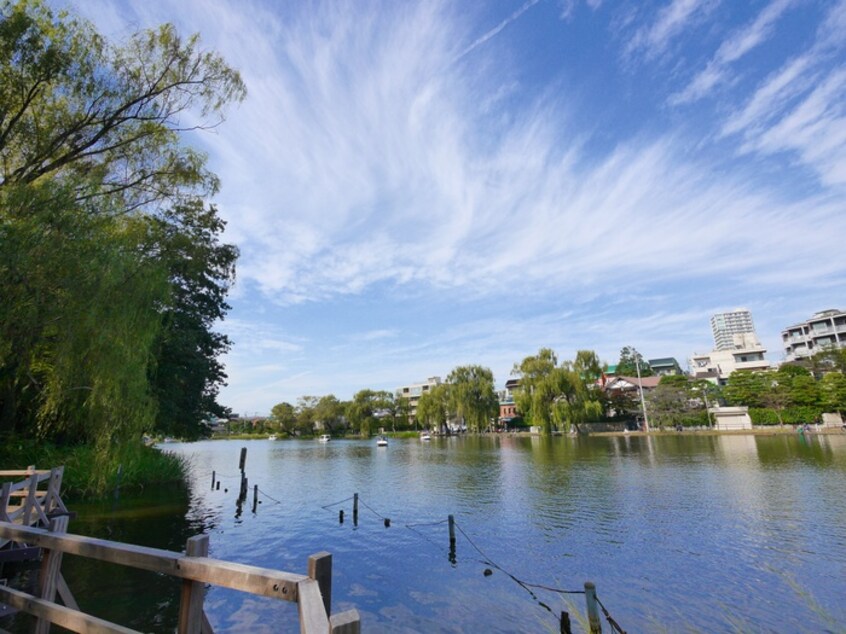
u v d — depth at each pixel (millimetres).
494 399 86812
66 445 21641
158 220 13586
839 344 79250
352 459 51969
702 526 16766
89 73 11742
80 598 10281
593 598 8336
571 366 71812
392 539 16516
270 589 2418
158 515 19469
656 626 9477
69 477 19469
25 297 9430
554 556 14008
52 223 9703
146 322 12391
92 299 10336
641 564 13102
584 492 23906
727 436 61000
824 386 63938
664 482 26094
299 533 17500
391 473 36156
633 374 112250
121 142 12750
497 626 9680
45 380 11992
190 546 2949
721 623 9562
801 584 11391
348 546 15711
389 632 9445
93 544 3498
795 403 65875
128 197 13109
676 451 43375
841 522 16609
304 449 77312
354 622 1839
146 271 12070
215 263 28422
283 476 36625
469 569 13180
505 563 13547
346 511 21562
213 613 10219
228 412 35000
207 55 13273
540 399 68938
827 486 23156
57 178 11242
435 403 91062
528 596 11203
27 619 8688
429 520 19219
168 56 12766
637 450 45750
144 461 26578
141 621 9195
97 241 10484
